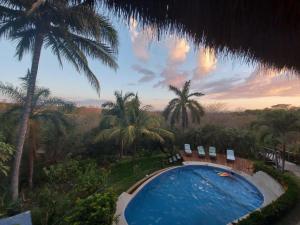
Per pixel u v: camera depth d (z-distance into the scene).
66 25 10.61
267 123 15.69
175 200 11.97
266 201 10.74
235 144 20.98
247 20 1.31
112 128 18.30
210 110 28.23
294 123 14.55
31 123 12.41
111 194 7.54
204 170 16.91
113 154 19.59
